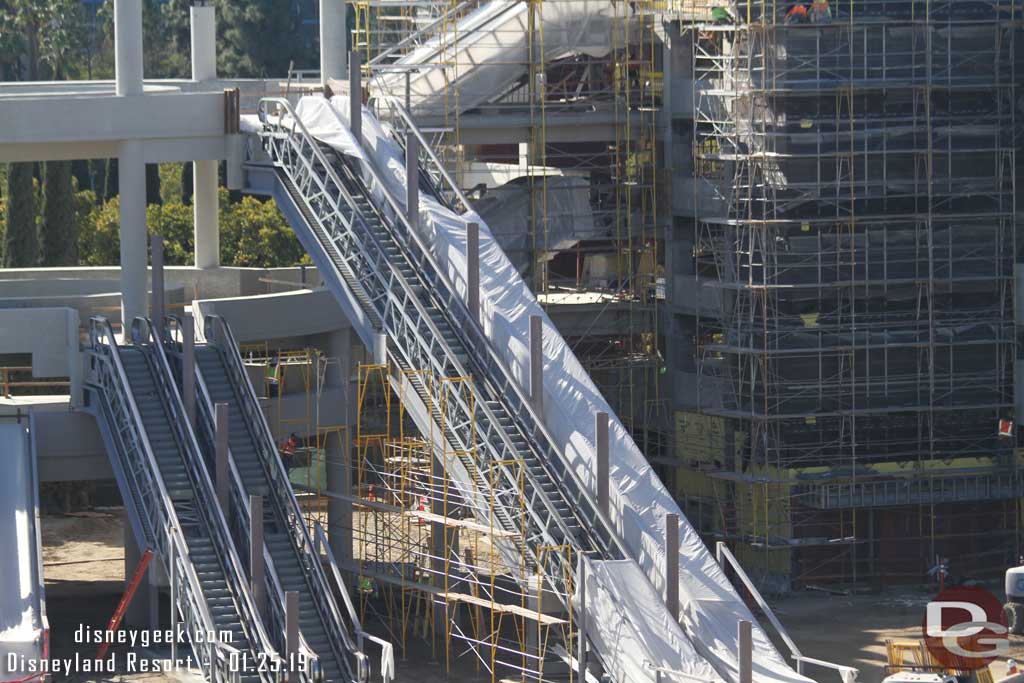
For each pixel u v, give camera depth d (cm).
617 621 13975
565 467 15062
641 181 19175
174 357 16438
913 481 17725
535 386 15400
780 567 17550
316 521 15675
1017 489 17925
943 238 17825
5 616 14212
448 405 15562
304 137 17162
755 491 17625
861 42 17512
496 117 18712
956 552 17900
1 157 17412
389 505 16712
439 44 18862
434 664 15375
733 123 17825
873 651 15362
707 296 18512
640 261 19362
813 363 17562
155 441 15488
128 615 16825
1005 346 18038
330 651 14312
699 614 14362
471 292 16012
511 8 19012
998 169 17900
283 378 19000
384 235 16825
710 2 18562
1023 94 18012
